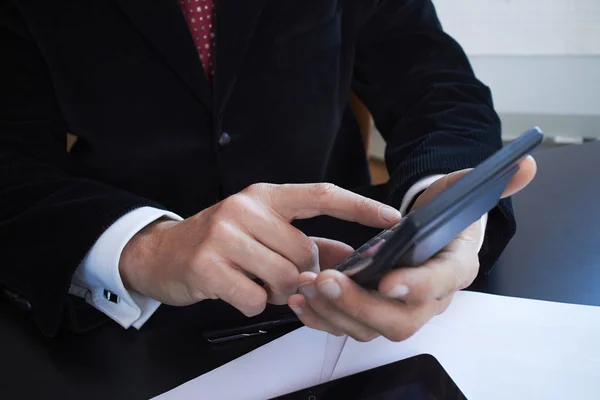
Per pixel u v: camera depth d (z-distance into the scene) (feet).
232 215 1.33
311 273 1.17
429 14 2.39
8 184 1.71
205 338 1.39
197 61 1.90
